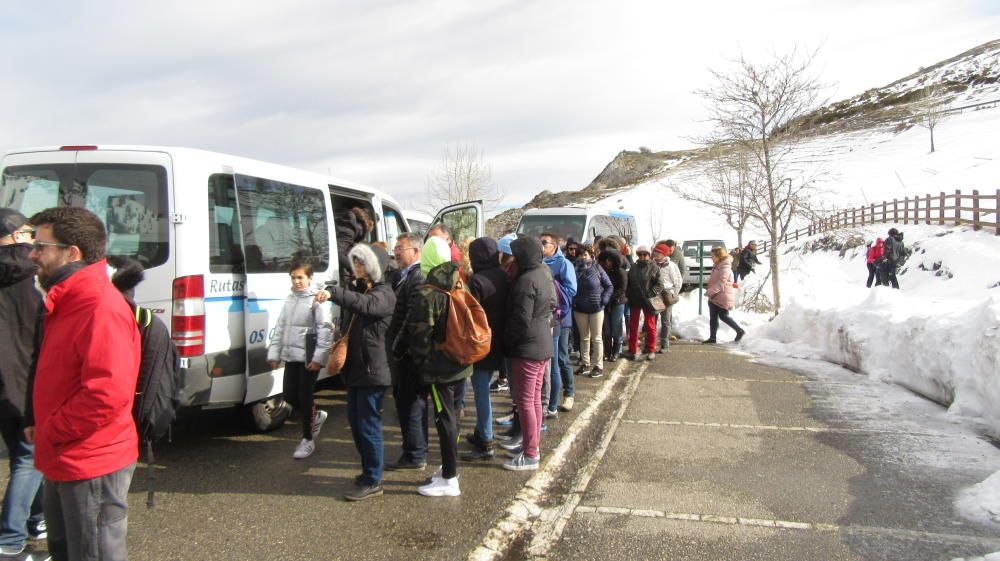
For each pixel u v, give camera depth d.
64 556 2.37
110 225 4.34
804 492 3.97
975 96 64.75
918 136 53.00
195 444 4.99
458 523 3.58
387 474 4.37
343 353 3.86
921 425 5.33
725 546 3.28
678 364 8.34
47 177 4.48
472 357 3.84
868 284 19.48
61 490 2.20
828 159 50.66
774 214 13.09
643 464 4.53
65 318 2.16
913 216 27.08
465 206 8.40
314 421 4.74
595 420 5.75
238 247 4.64
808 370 7.79
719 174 21.59
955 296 16.55
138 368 2.35
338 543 3.32
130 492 3.99
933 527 3.45
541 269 4.45
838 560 3.10
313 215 5.64
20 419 3.00
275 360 4.66
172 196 4.24
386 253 5.30
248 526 3.52
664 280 8.95
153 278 4.21
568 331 5.99
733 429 5.36
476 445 4.73
